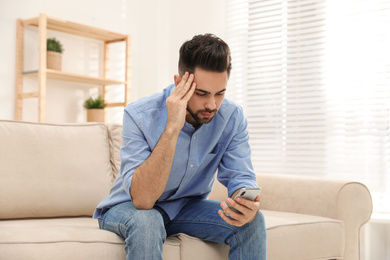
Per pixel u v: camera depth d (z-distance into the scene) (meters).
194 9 3.73
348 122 3.08
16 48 3.06
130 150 1.50
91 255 1.39
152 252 1.34
